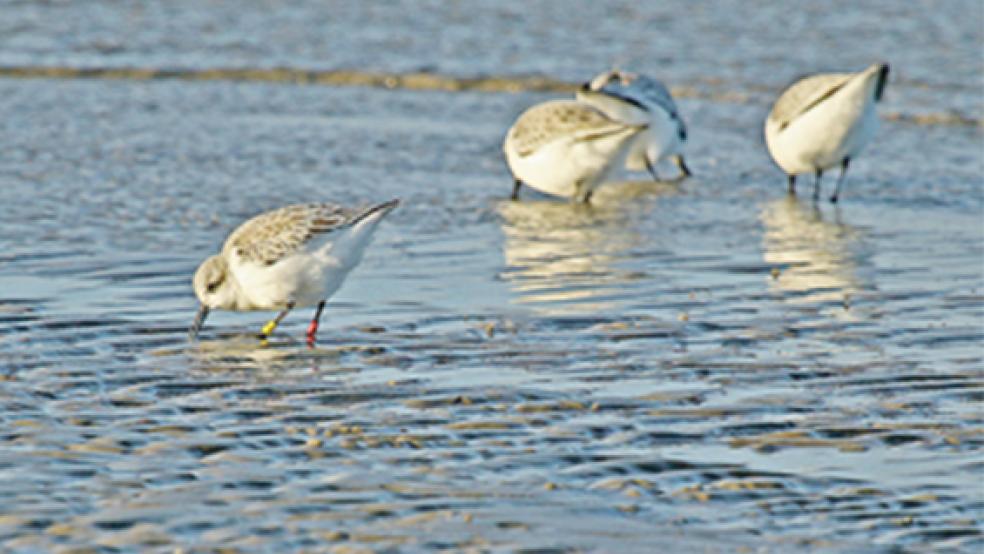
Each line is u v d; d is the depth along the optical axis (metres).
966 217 20.44
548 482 10.29
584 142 21.16
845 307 15.40
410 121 27.22
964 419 11.65
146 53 32.97
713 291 16.14
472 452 10.90
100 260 17.09
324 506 9.80
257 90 29.97
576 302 15.62
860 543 9.27
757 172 24.08
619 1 37.06
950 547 9.20
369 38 34.16
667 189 22.86
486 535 9.37
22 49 33.06
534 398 12.23
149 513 9.66
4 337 14.00
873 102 21.59
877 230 19.62
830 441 11.16
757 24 34.59
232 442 11.09
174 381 12.75
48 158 23.11
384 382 12.75
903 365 13.20
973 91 28.72
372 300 15.71
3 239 17.97
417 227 19.50
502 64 31.75
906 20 34.47
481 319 14.91
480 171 23.52
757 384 12.62
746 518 9.69
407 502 9.89
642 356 13.52
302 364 13.36
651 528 9.51
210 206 20.16
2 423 11.46
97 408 11.91
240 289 14.38
